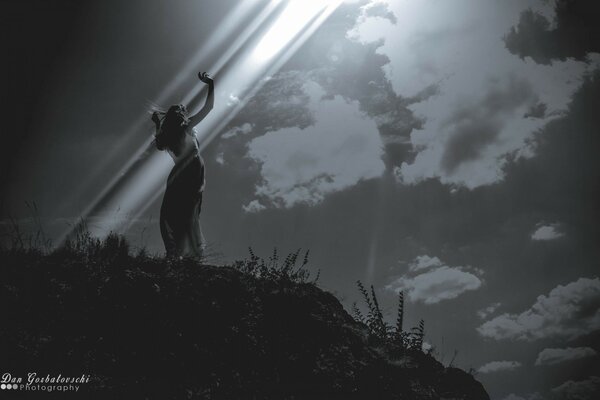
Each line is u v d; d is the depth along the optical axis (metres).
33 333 6.70
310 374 7.60
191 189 9.44
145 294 7.54
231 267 8.70
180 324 7.41
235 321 7.76
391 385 8.09
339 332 8.40
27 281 7.27
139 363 6.82
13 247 7.88
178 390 6.69
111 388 6.43
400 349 9.06
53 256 7.91
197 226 9.49
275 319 8.06
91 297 7.30
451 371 9.23
